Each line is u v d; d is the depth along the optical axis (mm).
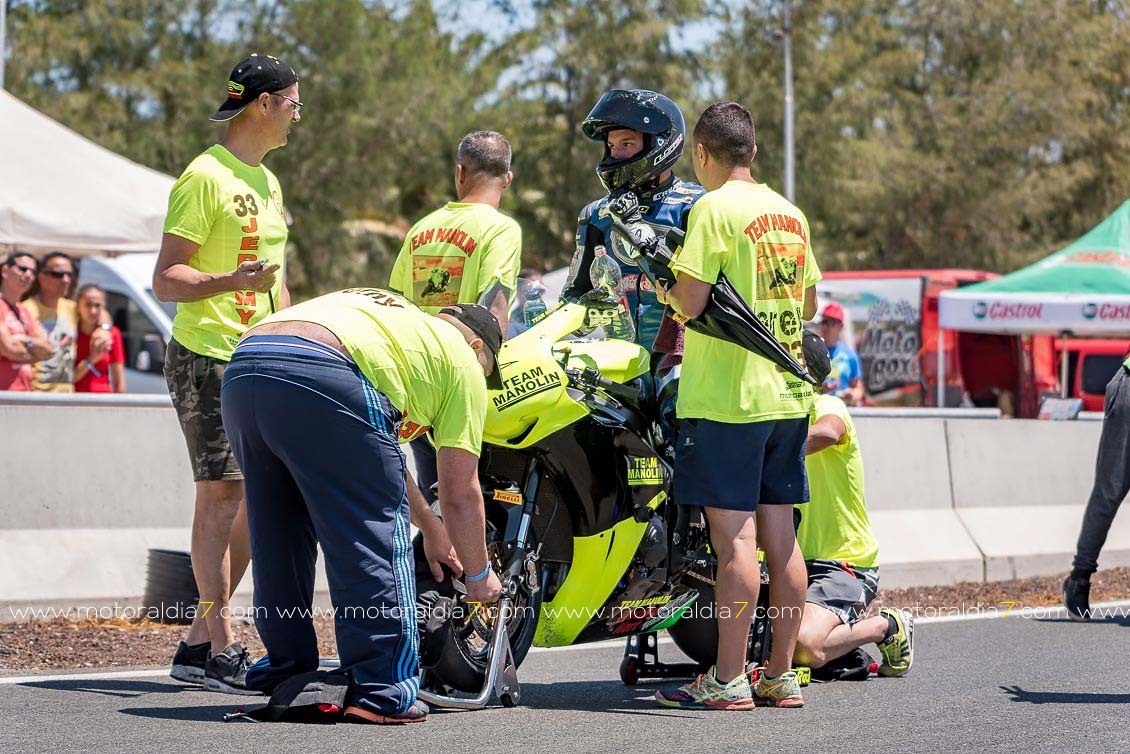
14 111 23516
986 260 78938
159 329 30188
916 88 82500
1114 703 11188
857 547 13219
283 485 9852
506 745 9023
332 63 66250
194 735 9156
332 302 9719
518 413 10320
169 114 65750
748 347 10633
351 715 9625
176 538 16203
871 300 50312
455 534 9703
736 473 10719
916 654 14258
